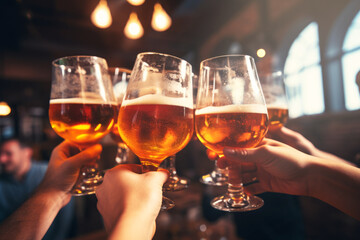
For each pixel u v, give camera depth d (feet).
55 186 2.12
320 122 13.34
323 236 6.59
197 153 21.70
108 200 1.47
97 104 2.02
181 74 1.66
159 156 1.70
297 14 18.75
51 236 6.16
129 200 1.33
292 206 4.84
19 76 24.75
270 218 4.93
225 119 1.62
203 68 1.81
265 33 20.22
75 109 1.93
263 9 20.63
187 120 1.65
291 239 4.77
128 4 16.85
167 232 5.98
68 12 19.07
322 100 18.26
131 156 3.47
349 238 6.43
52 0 17.51
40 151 16.44
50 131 20.80
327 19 17.04
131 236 1.16
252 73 1.73
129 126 1.56
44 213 1.99
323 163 1.83
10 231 1.86
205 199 5.47
